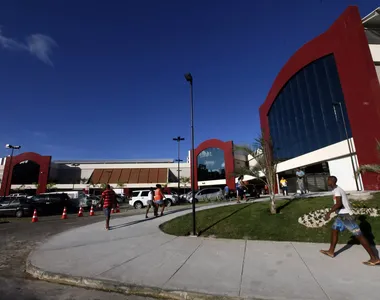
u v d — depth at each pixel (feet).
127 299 13.38
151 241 25.73
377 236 22.08
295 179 92.07
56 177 234.58
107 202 33.88
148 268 17.34
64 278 15.97
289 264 17.21
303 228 26.40
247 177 134.62
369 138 58.18
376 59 64.23
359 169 40.01
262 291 13.06
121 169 242.99
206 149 191.93
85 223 44.50
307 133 83.61
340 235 23.62
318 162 78.18
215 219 33.68
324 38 75.05
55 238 28.55
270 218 31.30
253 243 23.39
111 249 22.89
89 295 13.88
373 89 57.88
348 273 15.10
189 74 33.27
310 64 82.43
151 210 59.88
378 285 13.24
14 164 219.00
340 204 17.40
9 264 20.07
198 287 13.85
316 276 14.85
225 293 12.96
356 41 63.00
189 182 223.30
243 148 38.55
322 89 76.64
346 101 65.57
